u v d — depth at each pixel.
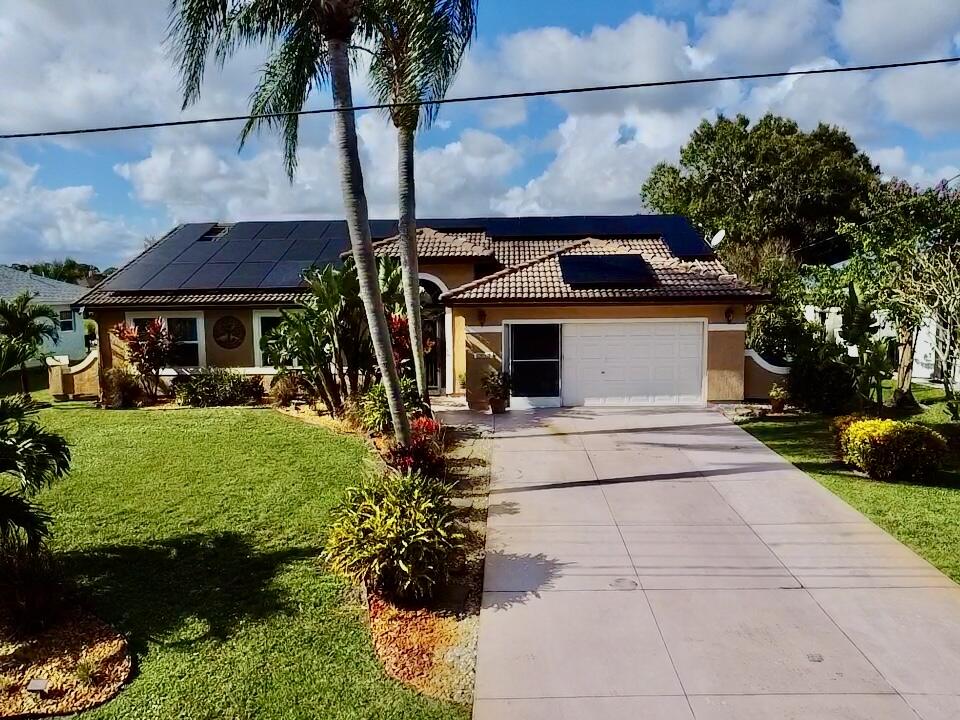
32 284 34.75
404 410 11.77
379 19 12.16
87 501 11.52
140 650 7.09
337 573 8.71
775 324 22.12
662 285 18.66
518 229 25.02
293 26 11.47
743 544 9.29
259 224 27.53
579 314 18.58
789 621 7.26
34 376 29.36
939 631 7.00
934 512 10.27
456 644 7.09
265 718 5.99
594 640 7.00
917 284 15.98
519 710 5.93
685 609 7.58
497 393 18.19
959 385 17.56
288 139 12.30
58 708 6.18
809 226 42.03
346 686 6.43
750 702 5.94
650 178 48.69
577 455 13.94
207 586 8.44
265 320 21.84
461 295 18.38
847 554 8.89
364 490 9.30
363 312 16.61
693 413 17.83
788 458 13.41
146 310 21.88
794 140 43.16
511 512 10.71
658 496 11.31
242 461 13.77
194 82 10.98
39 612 7.41
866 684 6.15
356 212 10.95
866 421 12.65
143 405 20.42
